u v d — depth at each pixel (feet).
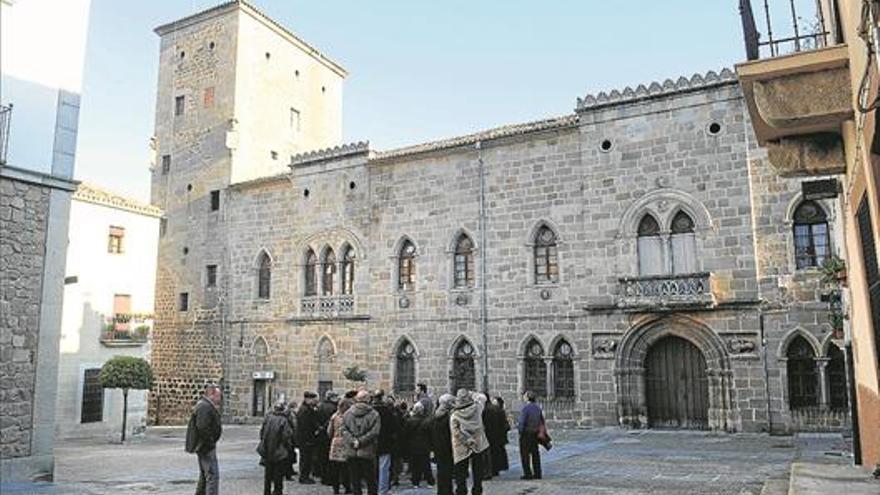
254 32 132.46
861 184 30.17
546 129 94.22
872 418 37.52
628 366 85.25
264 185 119.65
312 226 113.19
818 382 75.51
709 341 81.15
